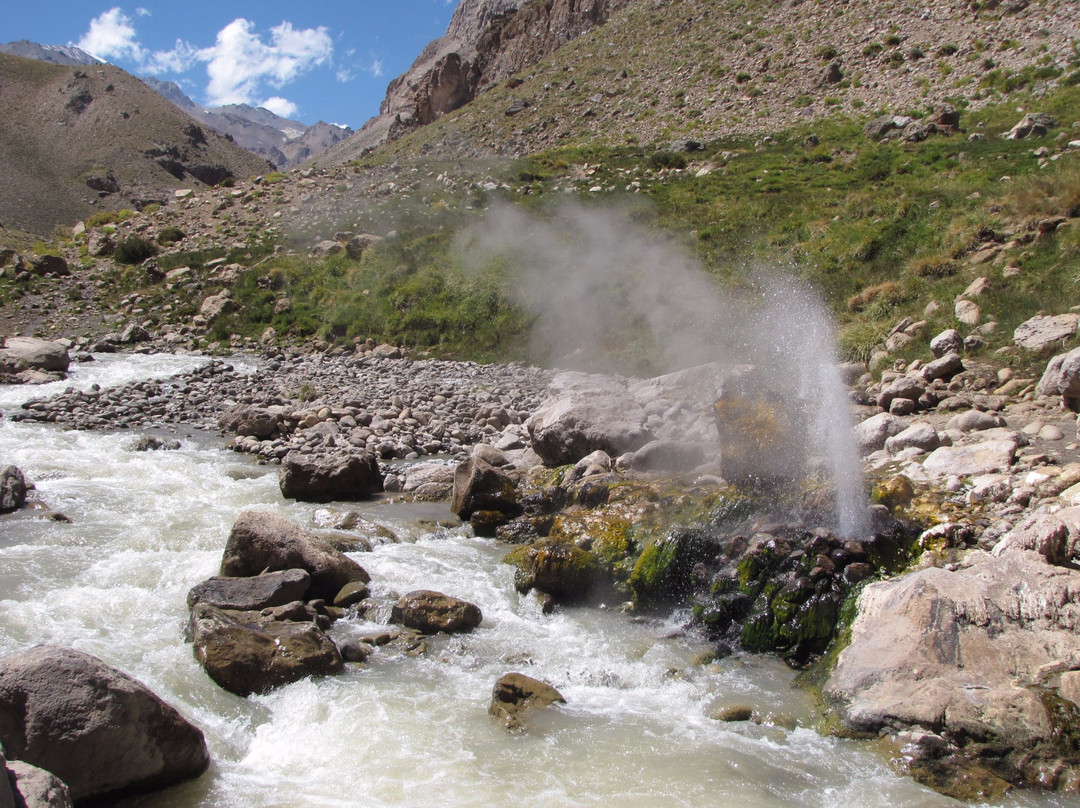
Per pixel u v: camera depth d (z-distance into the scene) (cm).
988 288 1319
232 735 490
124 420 1407
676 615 667
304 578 660
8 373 1733
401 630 635
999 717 459
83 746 408
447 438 1310
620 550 721
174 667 543
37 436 1248
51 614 613
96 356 2081
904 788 441
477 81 10125
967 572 557
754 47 5419
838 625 593
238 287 2648
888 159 2780
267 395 1600
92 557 741
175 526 834
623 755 474
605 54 6881
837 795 436
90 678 422
